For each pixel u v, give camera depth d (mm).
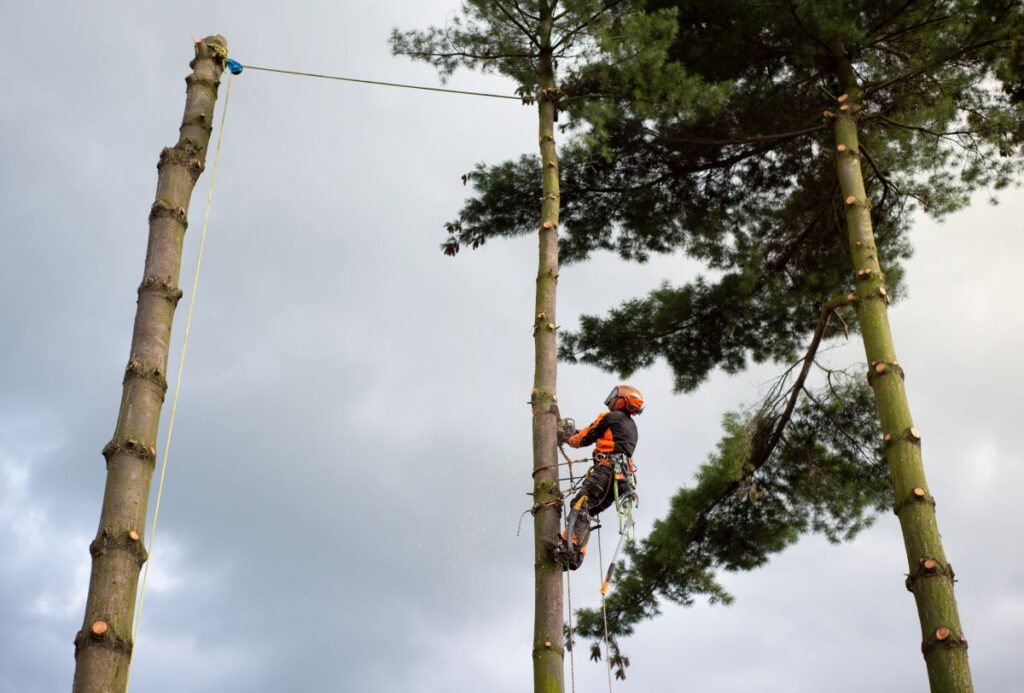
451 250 13094
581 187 12914
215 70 7191
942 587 8219
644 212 13047
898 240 12977
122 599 5148
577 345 13164
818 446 12852
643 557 12977
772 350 13312
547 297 8930
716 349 13266
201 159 6777
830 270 12719
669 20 10352
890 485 12688
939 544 8445
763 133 12164
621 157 12562
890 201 12641
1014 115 11227
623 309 13102
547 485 7867
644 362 13289
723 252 13344
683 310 12898
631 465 8055
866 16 11227
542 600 7520
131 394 5727
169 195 6484
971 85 11258
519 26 10867
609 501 8047
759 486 12938
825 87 11914
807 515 13047
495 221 12992
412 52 10906
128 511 5375
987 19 10641
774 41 11641
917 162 12117
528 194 12930
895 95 11516
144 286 6113
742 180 13016
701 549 13078
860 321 9859
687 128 12086
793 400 12180
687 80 10461
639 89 10500
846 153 10695
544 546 7652
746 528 13016
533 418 8211
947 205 12227
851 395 12383
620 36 10391
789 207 12867
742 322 12969
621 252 13516
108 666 4961
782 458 12938
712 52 11852
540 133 10195
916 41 11234
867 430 12570
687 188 12945
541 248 9336
